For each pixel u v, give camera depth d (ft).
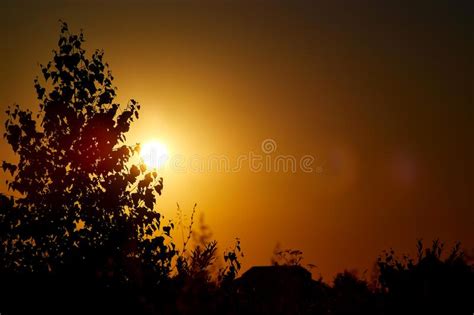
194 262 40.34
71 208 53.01
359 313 43.75
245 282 41.11
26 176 53.01
